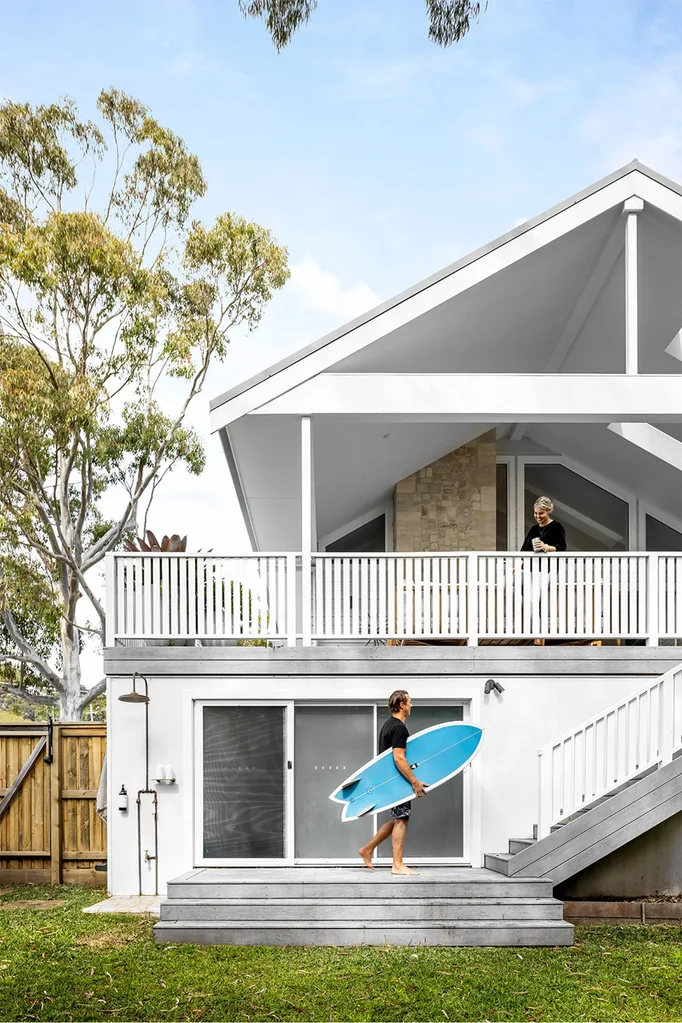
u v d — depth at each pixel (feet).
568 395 36.47
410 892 29.71
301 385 36.45
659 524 53.78
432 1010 23.00
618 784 31.63
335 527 54.44
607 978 25.34
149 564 36.78
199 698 36.01
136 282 85.10
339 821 35.73
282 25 30.81
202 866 35.42
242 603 36.63
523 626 36.76
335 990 24.25
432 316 38.55
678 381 36.55
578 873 32.01
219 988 24.38
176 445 87.56
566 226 37.65
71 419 78.33
